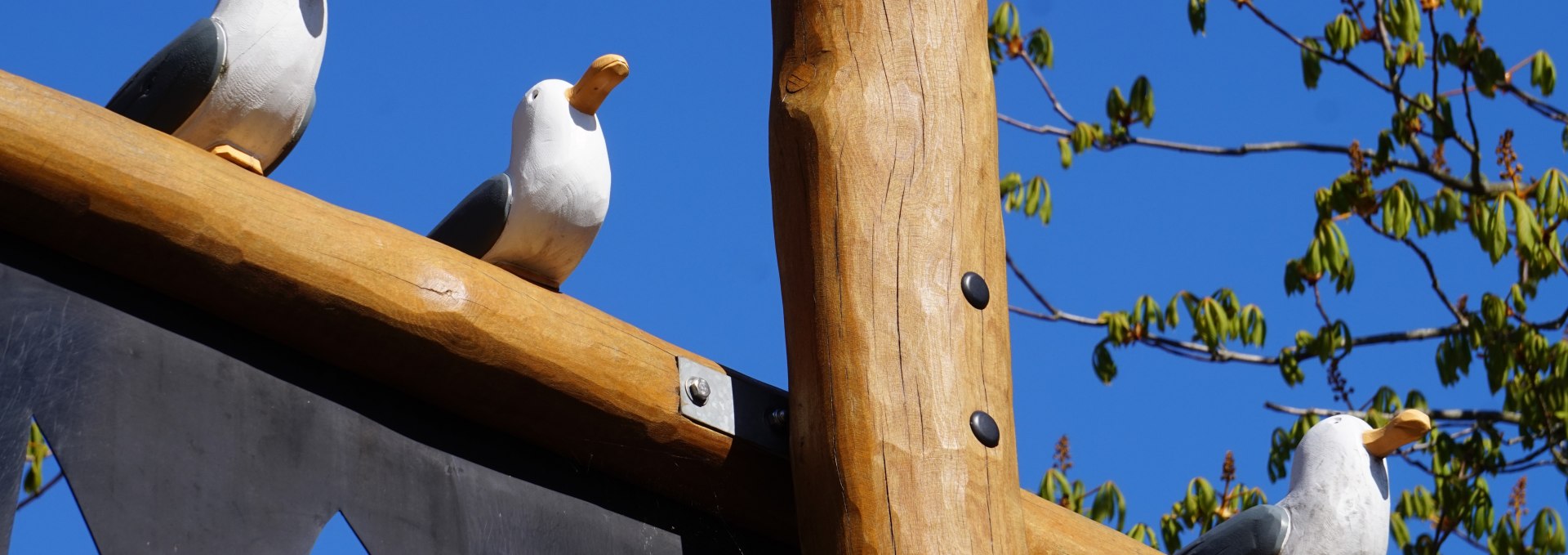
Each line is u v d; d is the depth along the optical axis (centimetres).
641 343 271
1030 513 314
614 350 265
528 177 286
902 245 279
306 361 245
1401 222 686
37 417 219
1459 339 705
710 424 272
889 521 261
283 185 245
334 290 240
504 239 287
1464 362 704
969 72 301
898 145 287
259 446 234
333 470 240
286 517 232
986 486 267
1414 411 312
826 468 266
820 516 267
